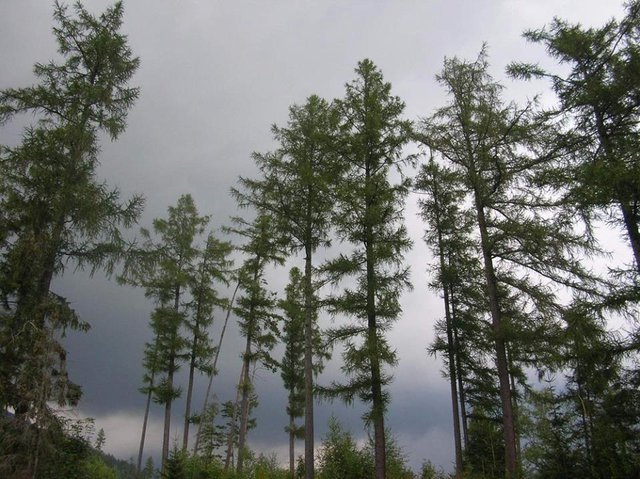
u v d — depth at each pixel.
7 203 14.77
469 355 22.02
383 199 17.11
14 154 15.12
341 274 16.88
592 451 15.24
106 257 16.20
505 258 16.48
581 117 14.65
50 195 15.38
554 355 15.05
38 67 16.61
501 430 24.58
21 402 12.80
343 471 21.83
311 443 16.95
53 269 15.67
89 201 15.28
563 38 14.68
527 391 19.17
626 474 13.58
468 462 21.47
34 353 13.23
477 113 17.17
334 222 17.67
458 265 22.53
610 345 12.67
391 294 16.08
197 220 30.88
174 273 28.39
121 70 17.59
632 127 14.23
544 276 15.59
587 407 16.20
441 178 20.23
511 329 15.48
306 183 19.20
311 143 20.23
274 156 20.09
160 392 27.42
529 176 15.67
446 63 18.09
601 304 12.46
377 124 17.97
